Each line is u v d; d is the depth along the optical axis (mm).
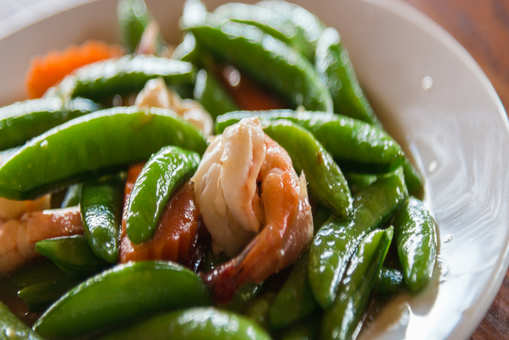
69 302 271
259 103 367
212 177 295
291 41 374
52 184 309
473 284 277
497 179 299
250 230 294
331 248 287
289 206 289
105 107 366
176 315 265
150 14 403
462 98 333
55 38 398
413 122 346
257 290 289
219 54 375
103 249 288
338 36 373
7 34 390
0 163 328
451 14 404
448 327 270
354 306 278
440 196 314
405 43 365
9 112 338
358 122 320
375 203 302
